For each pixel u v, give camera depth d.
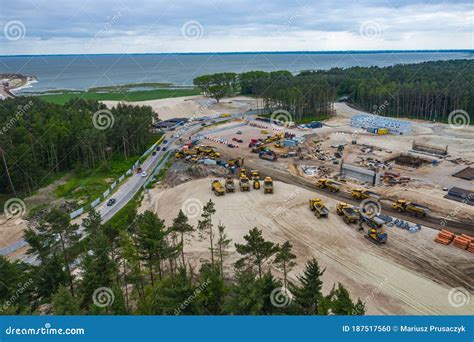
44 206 70.81
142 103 191.62
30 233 39.44
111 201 70.69
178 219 42.16
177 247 40.06
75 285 39.56
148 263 39.53
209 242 52.47
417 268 44.69
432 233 53.28
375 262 46.12
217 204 66.06
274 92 154.38
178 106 182.25
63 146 93.00
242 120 149.12
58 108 121.81
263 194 70.44
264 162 93.69
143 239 37.53
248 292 25.06
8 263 35.72
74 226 43.38
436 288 40.84
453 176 79.94
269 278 25.67
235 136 123.38
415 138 115.88
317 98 156.75
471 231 53.97
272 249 34.53
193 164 90.81
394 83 167.12
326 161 93.75
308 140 115.75
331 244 50.88
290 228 56.06
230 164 90.19
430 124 138.50
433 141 111.06
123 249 39.62
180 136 124.25
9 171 75.38
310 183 77.44
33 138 86.50
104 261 35.22
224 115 158.88
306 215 60.47
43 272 37.06
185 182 79.75
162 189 78.44
